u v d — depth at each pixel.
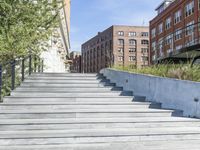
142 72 11.93
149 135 6.87
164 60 17.92
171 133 6.99
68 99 9.46
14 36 13.12
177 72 10.02
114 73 12.79
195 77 9.62
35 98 9.26
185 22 46.38
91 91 10.58
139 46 105.62
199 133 7.10
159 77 9.82
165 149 6.44
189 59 15.83
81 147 6.38
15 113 7.67
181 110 8.84
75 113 7.96
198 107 8.28
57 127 7.19
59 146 6.39
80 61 143.00
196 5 41.94
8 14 13.73
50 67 21.30
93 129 7.24
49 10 15.01
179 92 8.98
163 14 57.47
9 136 6.34
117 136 6.73
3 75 12.34
